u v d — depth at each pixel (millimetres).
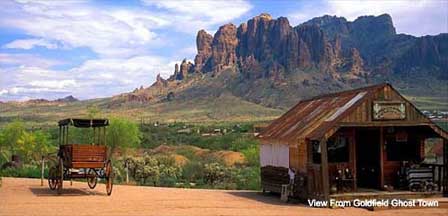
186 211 15773
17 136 54156
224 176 36438
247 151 53406
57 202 17766
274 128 22125
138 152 74812
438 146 25062
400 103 17906
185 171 39719
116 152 57000
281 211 16000
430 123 18125
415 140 19859
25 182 25875
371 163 20203
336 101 19609
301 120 20266
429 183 18531
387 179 19391
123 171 35156
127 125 56781
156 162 38688
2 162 43750
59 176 20578
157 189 23828
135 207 16641
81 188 23438
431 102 199375
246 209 16406
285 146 19969
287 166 19797
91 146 20391
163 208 16453
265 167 21766
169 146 83125
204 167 38594
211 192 22578
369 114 17672
